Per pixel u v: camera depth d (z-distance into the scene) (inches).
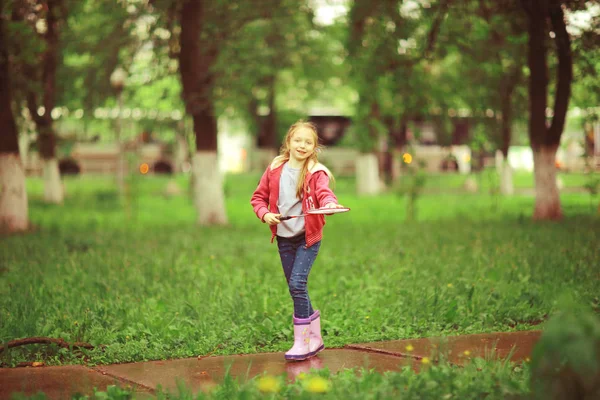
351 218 831.7
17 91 711.1
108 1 711.7
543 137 681.6
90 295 320.5
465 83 788.0
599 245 442.9
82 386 191.8
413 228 647.1
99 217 873.5
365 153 1252.5
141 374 203.9
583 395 135.2
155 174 1726.1
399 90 722.2
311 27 850.1
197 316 283.1
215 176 752.3
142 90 925.8
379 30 655.8
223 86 723.4
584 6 565.9
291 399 167.2
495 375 179.6
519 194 1228.5
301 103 1501.0
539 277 345.7
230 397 171.5
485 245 473.1
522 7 625.3
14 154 648.4
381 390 165.5
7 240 562.6
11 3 595.2
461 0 615.5
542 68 668.1
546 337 131.3
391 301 300.8
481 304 293.9
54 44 748.0
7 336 248.8
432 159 1588.3
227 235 625.9
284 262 225.8
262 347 248.7
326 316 283.3
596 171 735.7
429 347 228.5
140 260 436.8
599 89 641.6
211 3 698.8
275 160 224.8
